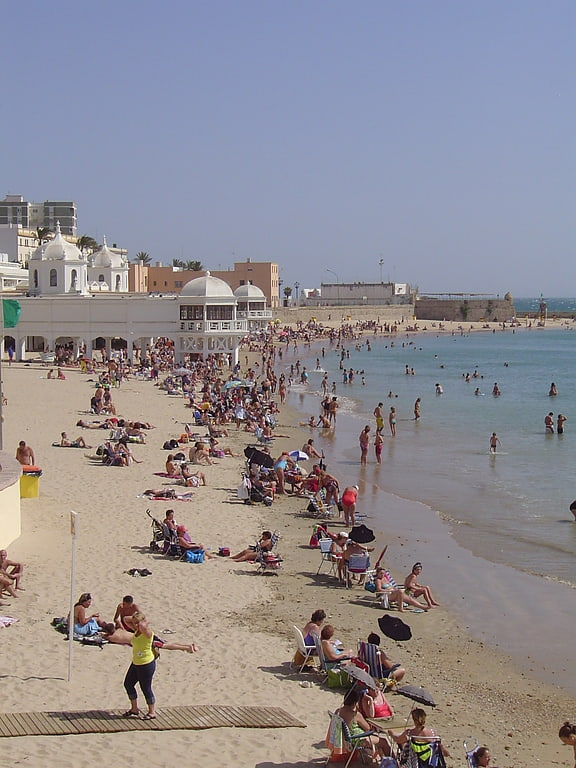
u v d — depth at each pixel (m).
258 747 14.13
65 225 191.88
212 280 89.81
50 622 18.89
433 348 155.88
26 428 46.22
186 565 24.33
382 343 165.62
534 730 16.27
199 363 86.31
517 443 51.16
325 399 60.47
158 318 89.00
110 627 18.45
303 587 23.56
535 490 37.91
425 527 31.31
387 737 14.42
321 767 13.74
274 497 34.19
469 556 27.73
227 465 39.97
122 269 127.06
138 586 22.17
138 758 13.30
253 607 21.58
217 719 14.94
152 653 14.77
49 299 88.44
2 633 18.11
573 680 18.69
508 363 119.75
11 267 108.56
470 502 35.44
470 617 22.30
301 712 15.80
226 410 56.09
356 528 23.97
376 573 23.47
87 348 88.94
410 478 40.50
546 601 23.61
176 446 42.75
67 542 25.27
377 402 72.25
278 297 194.88
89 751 13.35
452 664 19.23
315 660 17.88
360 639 20.06
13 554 23.55
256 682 17.00
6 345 90.75
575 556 27.89
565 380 94.75
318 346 150.88
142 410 57.38
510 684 18.33
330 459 45.34
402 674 17.83
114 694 15.62
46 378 71.50
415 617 22.14
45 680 15.98
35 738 13.62
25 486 30.23
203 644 18.81
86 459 38.47
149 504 31.00
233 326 90.00
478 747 14.34
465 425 58.62
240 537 27.84
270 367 92.88
